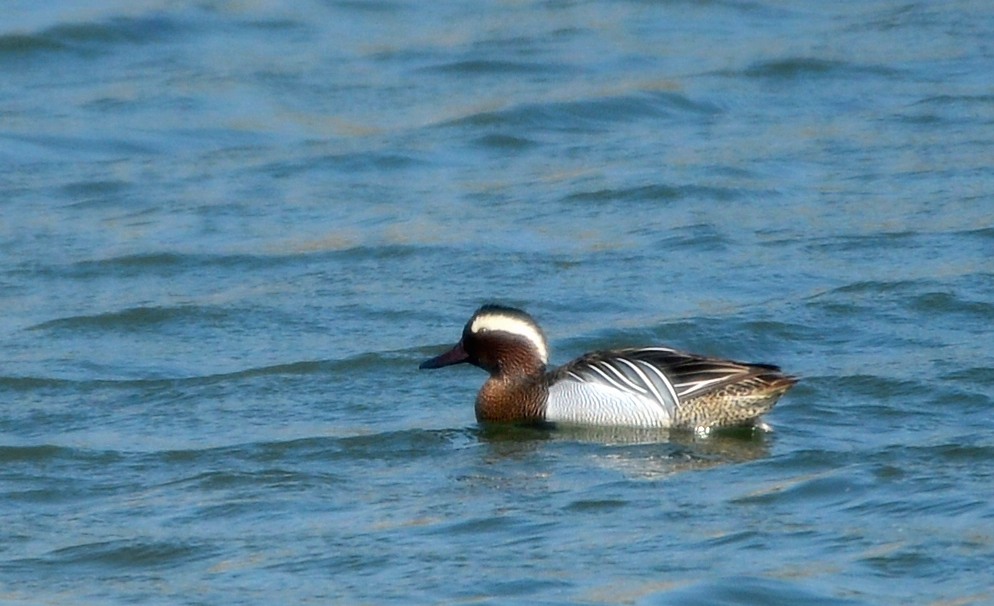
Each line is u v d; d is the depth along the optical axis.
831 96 26.66
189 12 31.20
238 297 18.75
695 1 32.25
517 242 20.47
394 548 11.75
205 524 12.46
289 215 22.05
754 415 14.24
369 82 28.00
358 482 13.31
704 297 18.22
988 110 25.36
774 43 29.53
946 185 21.97
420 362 16.50
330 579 11.28
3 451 14.20
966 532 11.54
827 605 10.50
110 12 30.83
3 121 26.30
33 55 29.44
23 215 22.33
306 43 30.28
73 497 13.20
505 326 14.90
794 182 22.53
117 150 25.16
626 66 28.47
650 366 14.41
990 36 29.34
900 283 18.08
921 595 10.59
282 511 12.67
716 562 11.21
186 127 26.03
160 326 17.92
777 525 11.85
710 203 21.75
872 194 21.80
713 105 26.47
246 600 10.99
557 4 32.53
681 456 13.63
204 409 15.37
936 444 13.48
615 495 12.66
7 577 11.58
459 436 14.52
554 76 28.03
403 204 22.38
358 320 17.89
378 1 32.56
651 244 20.16
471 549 11.67
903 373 15.45
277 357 16.78
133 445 14.38
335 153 24.67
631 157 24.03
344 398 15.62
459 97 27.09
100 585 11.38
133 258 20.28
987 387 14.99
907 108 25.75
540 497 12.71
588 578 11.04
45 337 17.67
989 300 17.44
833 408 14.70
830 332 16.91
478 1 32.75
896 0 32.19
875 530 11.67
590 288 18.67
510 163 24.14
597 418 14.55
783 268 19.02
